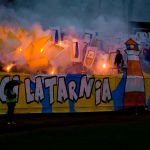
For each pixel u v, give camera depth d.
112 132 17.00
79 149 13.73
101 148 13.91
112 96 22.73
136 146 14.30
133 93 23.48
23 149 13.56
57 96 21.41
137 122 20.03
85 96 22.03
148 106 23.97
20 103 20.48
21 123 19.00
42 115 21.36
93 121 20.12
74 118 21.03
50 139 15.33
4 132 16.75
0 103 20.03
